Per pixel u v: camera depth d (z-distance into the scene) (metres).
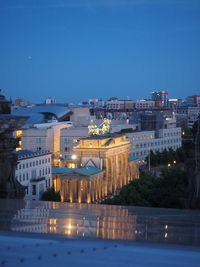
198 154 39.53
